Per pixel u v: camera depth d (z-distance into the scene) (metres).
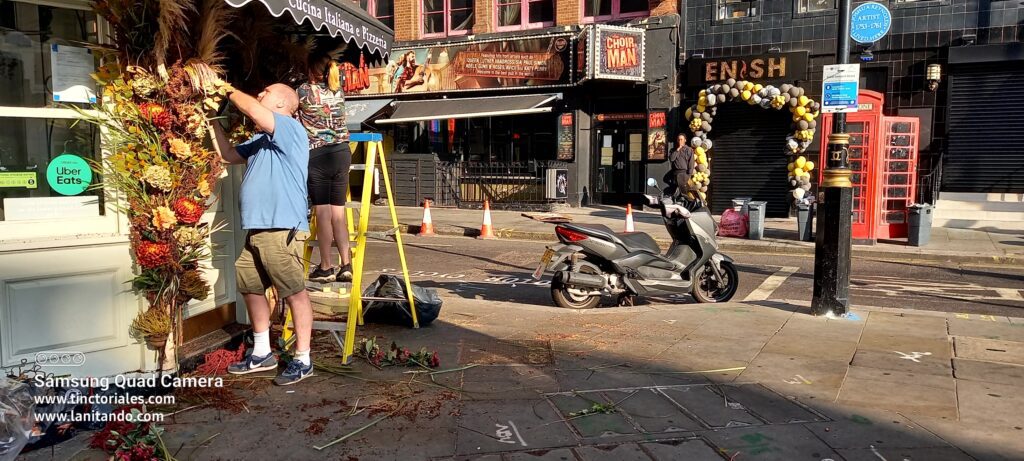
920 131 16.20
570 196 19.61
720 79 17.56
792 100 14.97
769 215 17.94
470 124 21.42
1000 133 15.65
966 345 5.90
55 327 4.16
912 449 3.89
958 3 15.70
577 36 18.75
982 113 15.75
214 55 4.39
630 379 4.99
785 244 13.27
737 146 18.03
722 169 18.27
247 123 5.23
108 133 4.34
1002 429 4.15
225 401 4.37
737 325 6.66
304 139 4.62
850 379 5.02
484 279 10.22
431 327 6.52
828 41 16.75
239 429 4.00
